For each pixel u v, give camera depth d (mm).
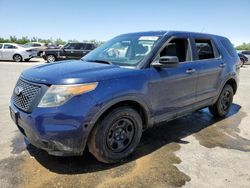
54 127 2889
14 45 20734
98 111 3045
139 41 4086
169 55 4125
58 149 2982
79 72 3193
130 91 3322
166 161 3600
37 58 25156
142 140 4316
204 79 4695
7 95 7352
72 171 3271
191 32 4660
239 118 5707
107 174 3229
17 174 3166
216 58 5109
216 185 3061
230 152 3945
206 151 3959
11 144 4008
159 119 3934
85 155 3693
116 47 4266
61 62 4035
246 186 3062
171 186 3010
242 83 10992
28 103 3076
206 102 4930
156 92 3742
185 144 4203
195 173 3305
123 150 3523
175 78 4012
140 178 3154
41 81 3041
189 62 4395
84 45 18281
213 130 4910
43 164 3418
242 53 23000
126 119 3459
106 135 3264
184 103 4332
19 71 13398
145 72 3590
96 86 3064
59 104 2895
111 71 3338
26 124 3049
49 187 2932
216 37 5352
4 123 4969
